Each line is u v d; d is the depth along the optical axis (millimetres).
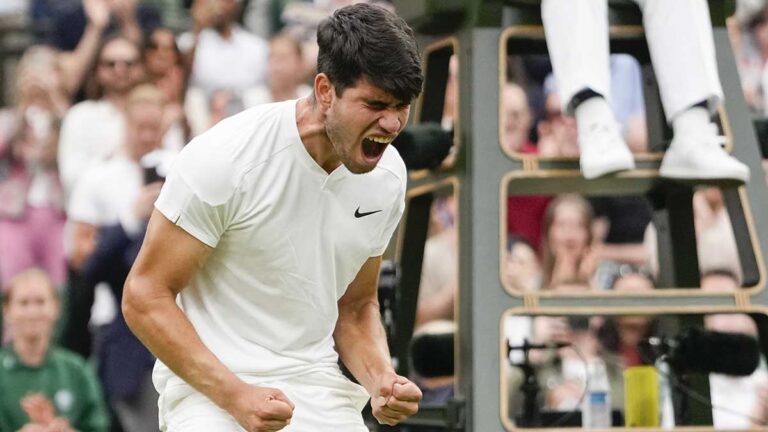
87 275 25062
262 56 30031
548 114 27984
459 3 16969
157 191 25781
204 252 12289
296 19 31062
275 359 12719
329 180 12305
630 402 17688
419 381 20375
